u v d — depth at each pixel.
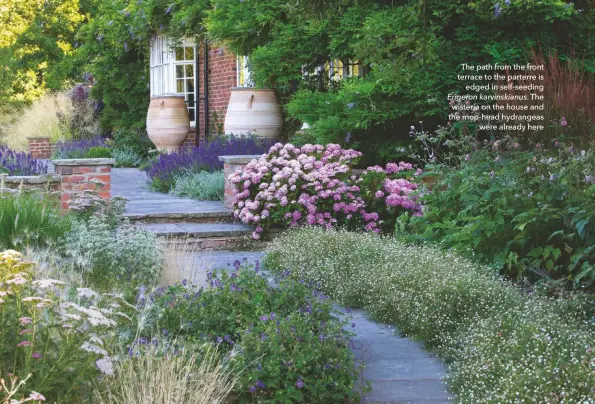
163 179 12.18
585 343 4.39
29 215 6.68
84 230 6.48
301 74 12.37
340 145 10.73
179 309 4.84
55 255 6.09
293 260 7.19
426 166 8.29
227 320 4.81
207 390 3.82
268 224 9.05
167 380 3.76
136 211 9.58
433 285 5.52
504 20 10.07
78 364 3.38
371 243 7.21
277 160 9.41
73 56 27.98
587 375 3.82
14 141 21.12
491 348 4.45
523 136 8.66
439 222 7.68
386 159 10.73
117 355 3.82
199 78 18.22
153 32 19.52
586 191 6.48
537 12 9.95
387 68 8.39
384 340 5.40
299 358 4.20
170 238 8.72
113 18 19.80
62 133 21.33
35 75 29.14
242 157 9.73
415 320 5.39
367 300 6.20
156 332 4.68
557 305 5.38
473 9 10.12
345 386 4.20
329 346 4.36
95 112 22.25
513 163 7.36
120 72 20.45
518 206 6.79
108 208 7.56
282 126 14.20
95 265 5.99
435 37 9.81
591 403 3.60
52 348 3.42
